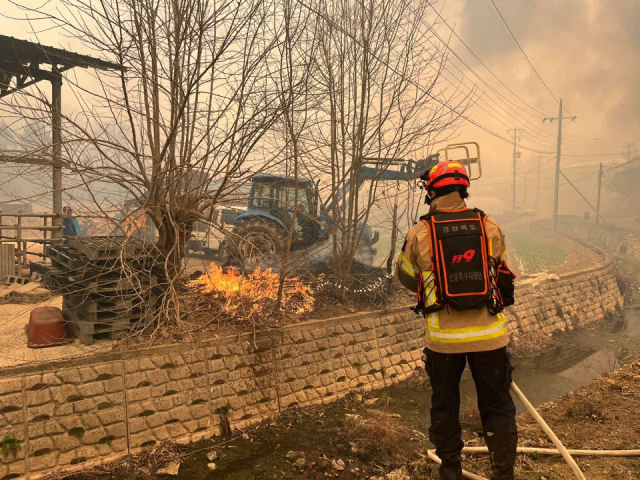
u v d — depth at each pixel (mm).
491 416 2814
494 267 2777
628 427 4633
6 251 9281
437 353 2844
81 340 6223
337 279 9391
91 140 6047
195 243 14055
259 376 7180
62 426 5523
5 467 5152
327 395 7883
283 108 6922
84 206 6230
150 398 6160
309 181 9508
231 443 6430
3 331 6605
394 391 8531
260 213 10625
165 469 5703
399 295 10242
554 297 14305
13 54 9555
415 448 6449
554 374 10109
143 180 6672
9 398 5258
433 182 2986
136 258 6402
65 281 6816
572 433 4559
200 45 6727
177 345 6496
